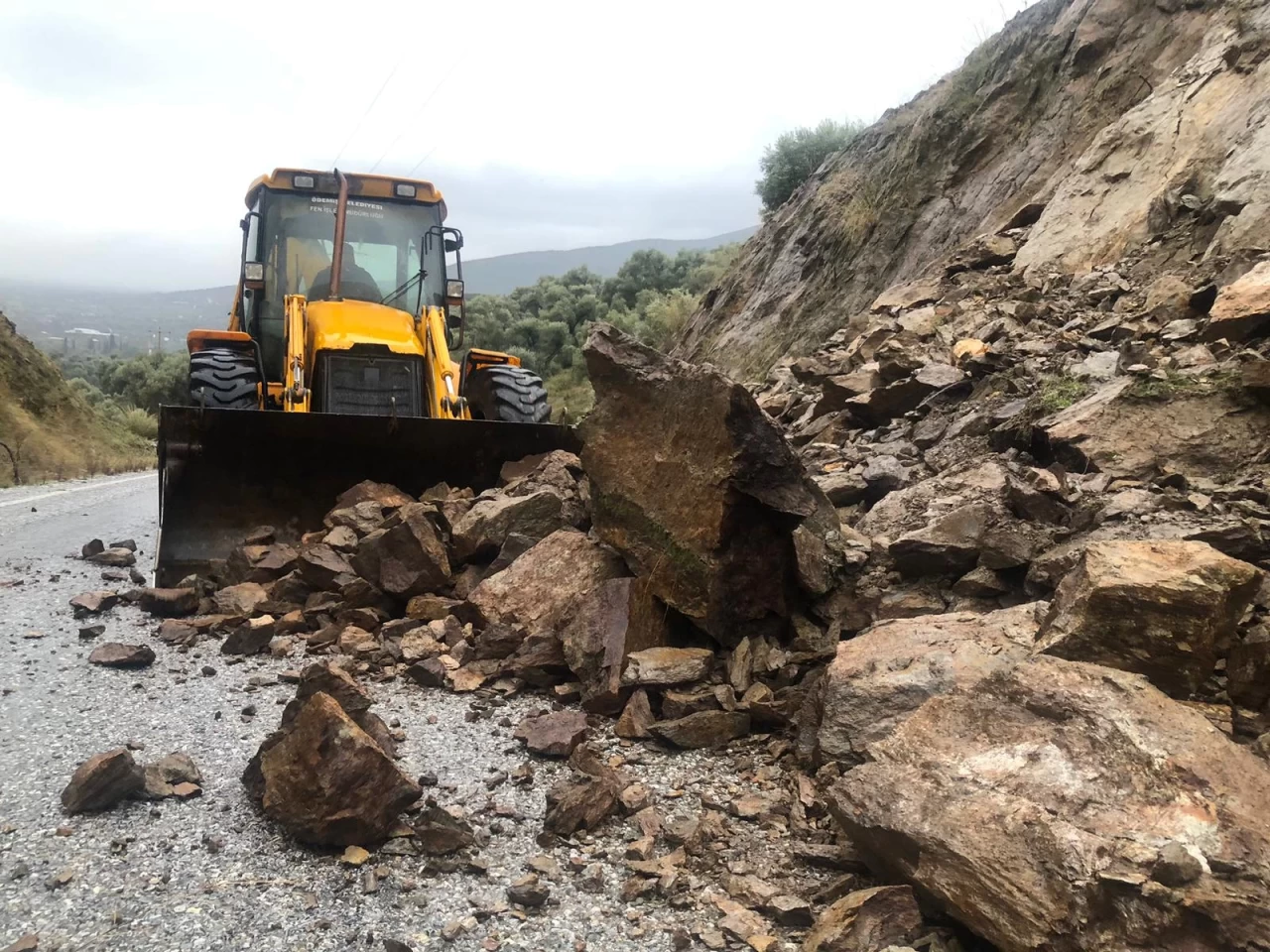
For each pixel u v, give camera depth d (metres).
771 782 3.50
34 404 31.39
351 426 6.49
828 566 4.56
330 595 5.46
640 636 4.38
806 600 4.58
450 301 9.02
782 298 16.12
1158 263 7.72
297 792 3.04
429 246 8.91
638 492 4.74
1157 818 2.29
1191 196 8.11
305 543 6.11
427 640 4.88
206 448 6.31
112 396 58.25
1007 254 9.85
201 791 3.37
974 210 12.45
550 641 4.56
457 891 2.81
